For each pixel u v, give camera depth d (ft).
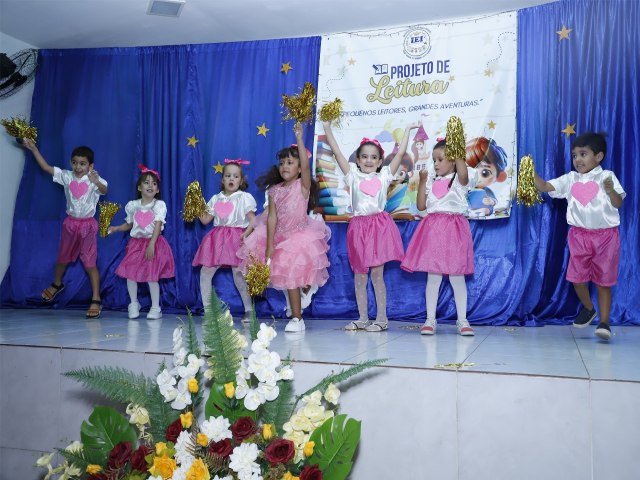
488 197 13.09
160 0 13.21
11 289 16.08
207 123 15.38
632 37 12.39
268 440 5.25
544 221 12.91
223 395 5.60
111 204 14.10
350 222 12.47
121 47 15.96
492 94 13.16
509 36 13.08
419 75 13.70
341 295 14.34
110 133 15.97
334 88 14.26
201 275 14.16
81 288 15.89
